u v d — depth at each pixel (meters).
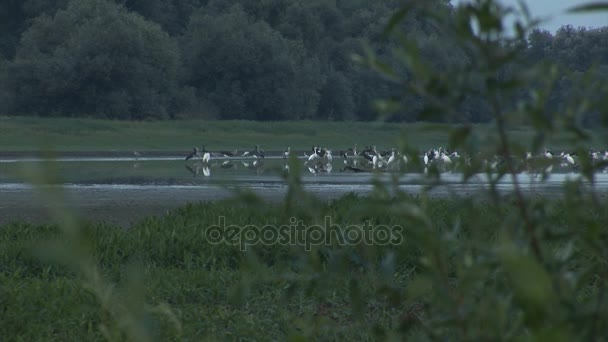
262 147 113.50
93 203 35.53
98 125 110.94
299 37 135.88
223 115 127.38
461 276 3.00
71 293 14.42
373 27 137.25
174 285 15.90
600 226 2.98
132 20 120.62
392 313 12.07
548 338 2.06
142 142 106.69
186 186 45.75
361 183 48.97
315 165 74.31
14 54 142.88
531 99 2.80
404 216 3.08
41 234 20.31
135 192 41.34
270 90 128.00
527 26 2.68
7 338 12.44
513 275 2.07
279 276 3.99
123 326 2.93
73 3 123.06
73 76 115.81
